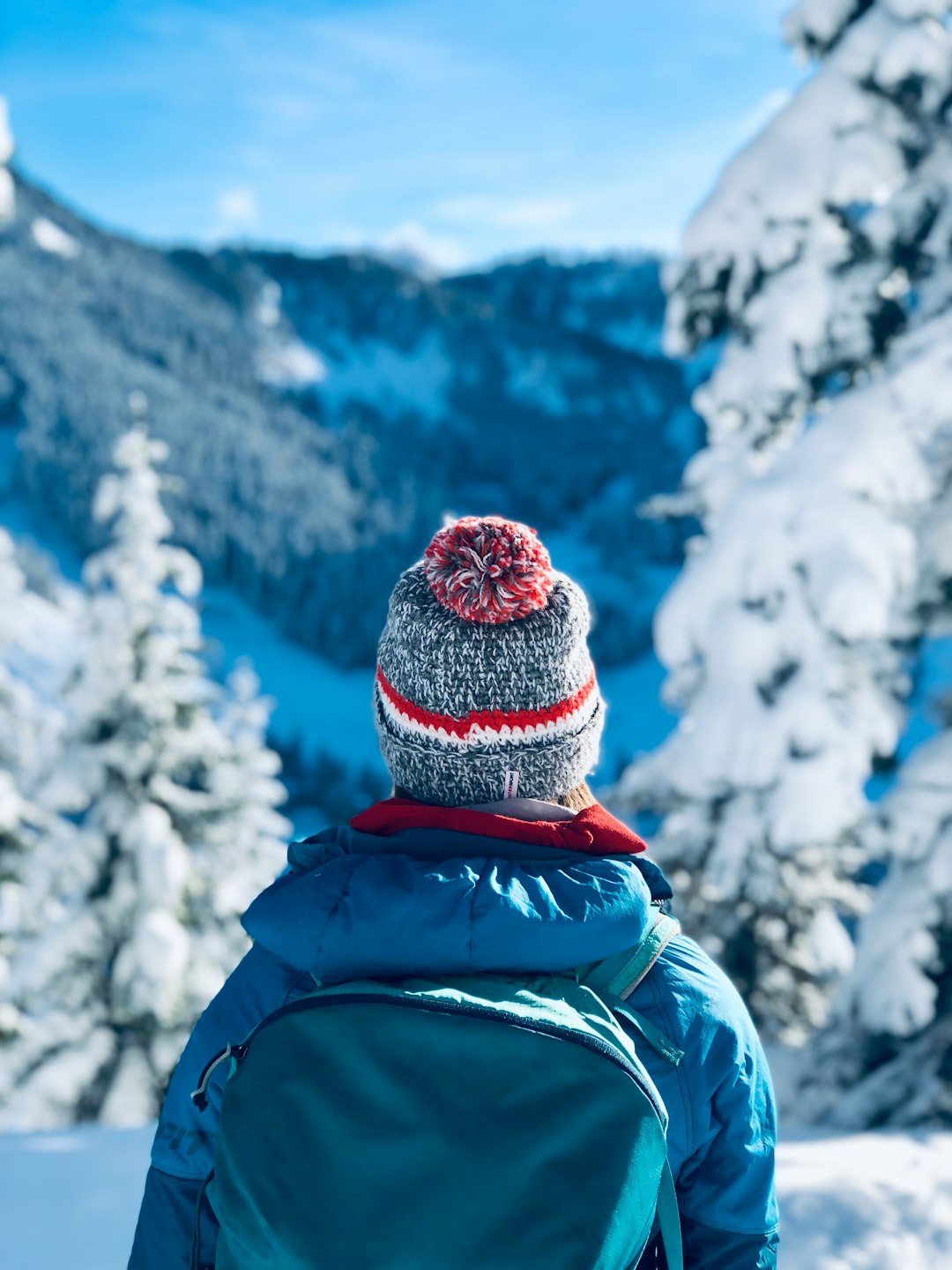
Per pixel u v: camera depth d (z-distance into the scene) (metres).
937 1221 3.54
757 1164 1.10
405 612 1.14
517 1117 0.94
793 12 9.02
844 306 8.80
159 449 12.89
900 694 8.83
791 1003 10.04
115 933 12.16
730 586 8.40
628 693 138.12
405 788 1.19
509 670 1.09
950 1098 7.63
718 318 9.37
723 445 9.48
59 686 12.63
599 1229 0.89
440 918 1.01
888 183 8.69
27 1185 4.50
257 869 13.55
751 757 8.32
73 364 196.75
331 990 1.03
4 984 12.02
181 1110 1.16
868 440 8.09
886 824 8.16
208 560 157.25
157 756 12.52
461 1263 0.89
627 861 1.14
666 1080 1.05
